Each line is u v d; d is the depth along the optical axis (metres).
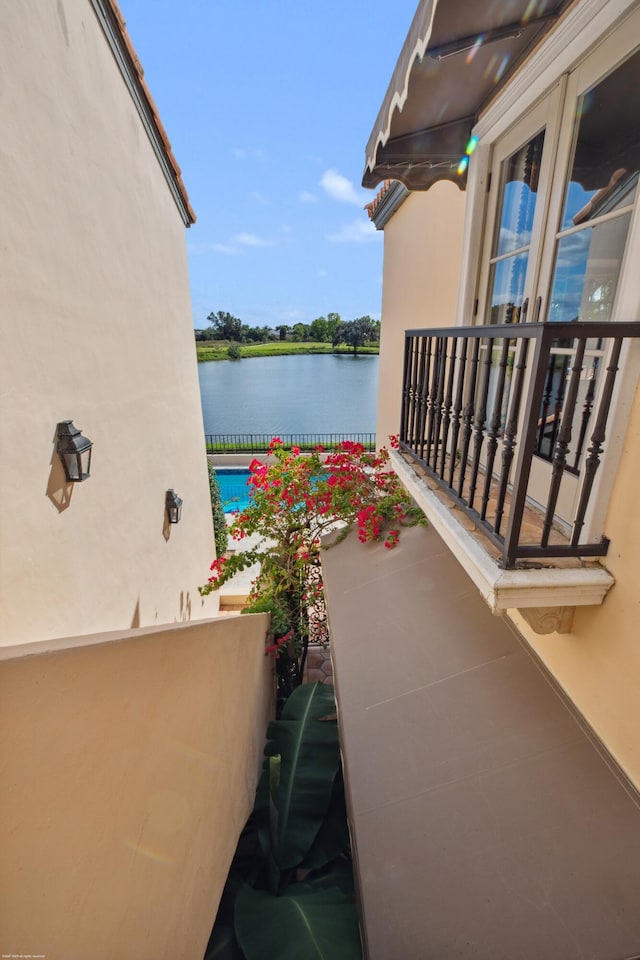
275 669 5.88
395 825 1.97
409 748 2.28
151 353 4.49
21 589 2.20
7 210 2.16
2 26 2.12
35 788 0.89
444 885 1.73
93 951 1.08
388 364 7.46
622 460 1.76
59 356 2.67
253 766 3.62
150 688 1.53
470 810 1.94
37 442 2.40
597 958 1.46
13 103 2.21
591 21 1.88
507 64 2.44
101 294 3.29
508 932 1.56
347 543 4.74
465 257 3.38
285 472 5.57
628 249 1.75
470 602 3.11
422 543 4.06
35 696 0.91
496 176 3.03
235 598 8.09
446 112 2.94
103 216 3.33
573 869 1.68
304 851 2.76
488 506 2.62
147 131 4.31
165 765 1.65
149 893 1.44
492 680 2.48
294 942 1.97
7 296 2.16
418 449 3.40
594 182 2.09
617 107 1.90
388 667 2.82
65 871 0.98
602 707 1.97
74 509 2.82
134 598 3.84
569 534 2.17
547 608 2.07
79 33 2.92
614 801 1.81
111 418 3.46
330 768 3.24
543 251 2.50
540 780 1.95
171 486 5.08
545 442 2.62
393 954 1.57
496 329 1.98
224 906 2.48
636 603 1.72
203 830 2.08
